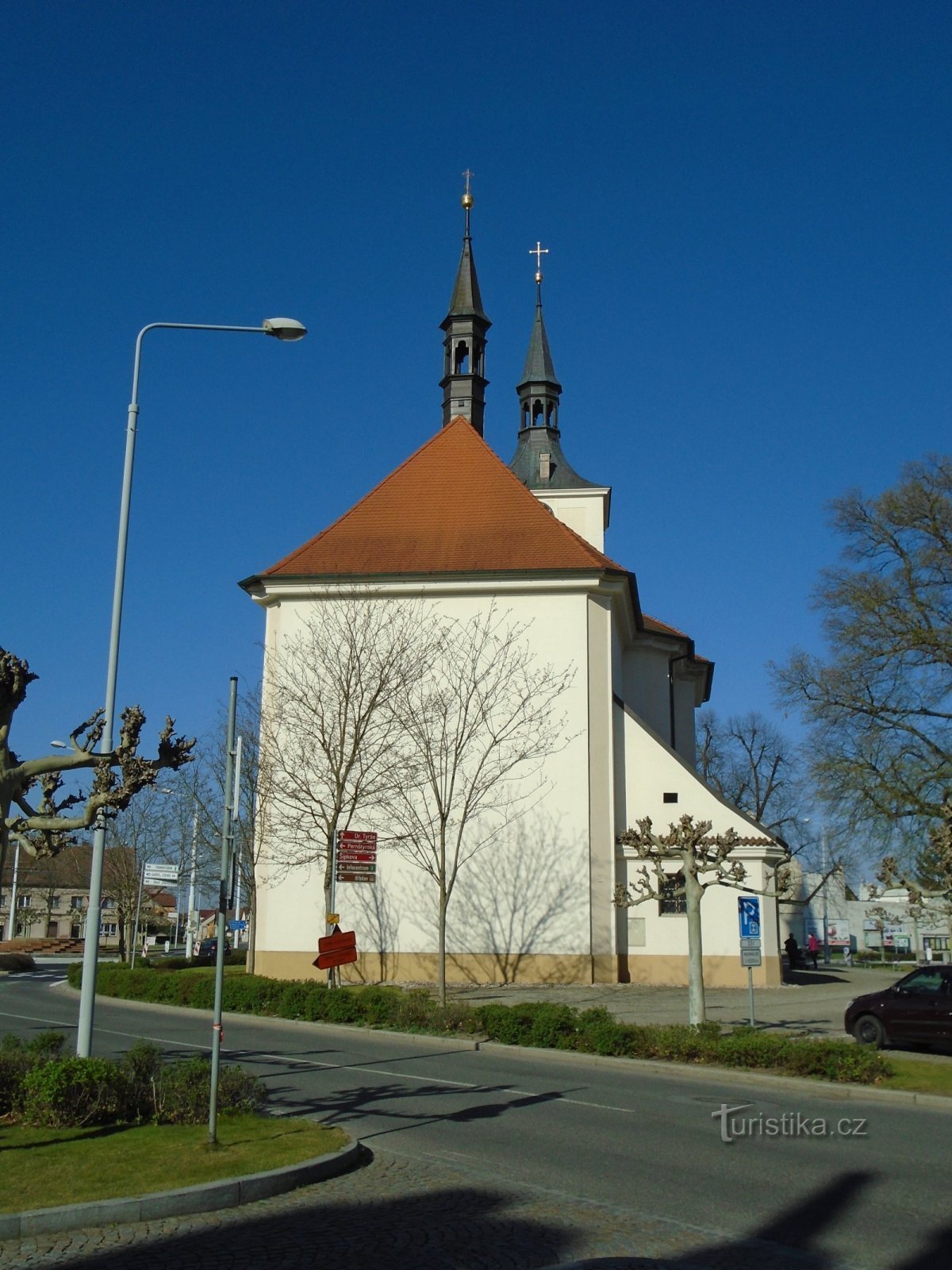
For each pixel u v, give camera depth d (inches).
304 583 1284.4
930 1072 655.8
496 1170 388.5
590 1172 386.3
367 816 1224.2
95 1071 424.8
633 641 1617.9
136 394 586.2
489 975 1192.8
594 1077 633.6
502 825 1219.2
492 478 1392.7
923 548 1368.1
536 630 1261.1
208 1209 328.2
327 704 1219.9
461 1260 284.7
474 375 1624.0
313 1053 716.7
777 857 1243.2
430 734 1196.5
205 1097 438.6
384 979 1203.9
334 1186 360.5
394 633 1253.1
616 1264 282.0
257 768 1343.5
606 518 1847.9
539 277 1974.7
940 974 805.2
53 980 1579.7
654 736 1285.7
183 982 1088.8
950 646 1325.0
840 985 1354.6
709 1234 313.0
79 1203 310.5
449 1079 608.1
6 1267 271.3
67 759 384.8
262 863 1250.6
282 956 1222.3
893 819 1310.3
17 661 375.9
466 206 1685.5
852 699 1379.2
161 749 397.7
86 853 3201.3
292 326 598.5
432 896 1214.3
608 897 1206.9
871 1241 308.0
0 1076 432.1
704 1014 761.6
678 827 809.5
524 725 1235.9
